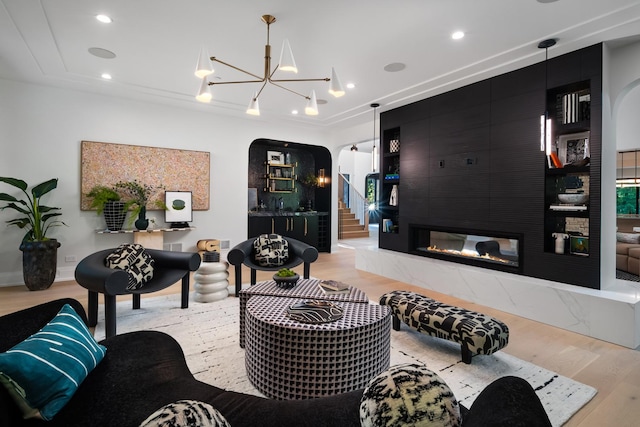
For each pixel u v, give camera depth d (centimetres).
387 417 76
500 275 394
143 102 553
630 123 654
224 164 637
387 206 594
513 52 357
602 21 295
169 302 395
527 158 387
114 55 379
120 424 118
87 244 516
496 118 419
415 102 531
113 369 152
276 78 441
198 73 264
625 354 278
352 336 203
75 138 503
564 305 333
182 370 159
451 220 473
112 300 280
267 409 125
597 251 334
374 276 548
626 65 334
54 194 492
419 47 350
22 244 435
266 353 209
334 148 791
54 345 134
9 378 113
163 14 295
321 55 370
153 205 563
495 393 104
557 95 378
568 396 213
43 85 479
